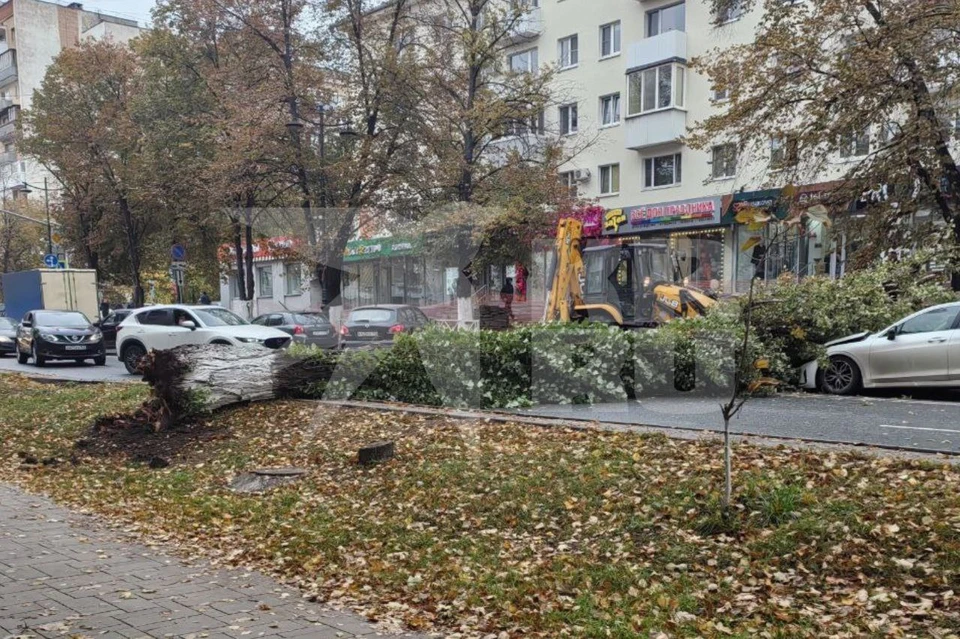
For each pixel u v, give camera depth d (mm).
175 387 10289
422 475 7371
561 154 23484
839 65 15070
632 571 5047
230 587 4918
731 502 5707
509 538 5871
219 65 27297
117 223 35844
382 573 5223
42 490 7887
